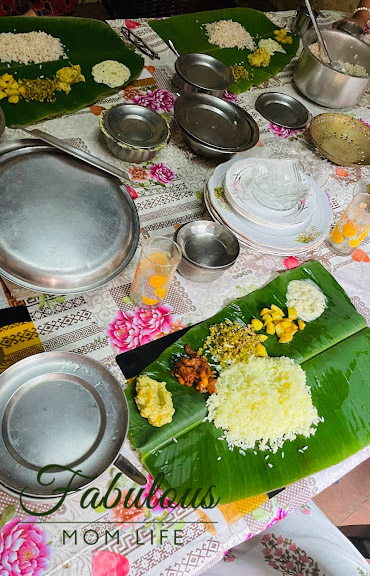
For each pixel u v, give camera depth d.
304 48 1.60
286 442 0.89
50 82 1.32
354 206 1.24
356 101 1.66
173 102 1.46
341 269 1.25
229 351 0.96
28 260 0.88
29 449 0.72
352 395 0.99
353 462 0.93
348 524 1.63
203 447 0.84
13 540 0.69
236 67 1.66
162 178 1.26
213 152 1.26
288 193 1.20
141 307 1.00
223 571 1.06
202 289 1.08
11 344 0.87
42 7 1.95
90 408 0.78
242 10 1.89
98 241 0.95
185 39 1.68
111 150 1.22
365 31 2.10
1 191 0.93
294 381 0.93
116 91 1.41
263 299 1.09
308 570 1.09
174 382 0.90
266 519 0.81
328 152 1.45
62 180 1.00
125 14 2.25
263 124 1.54
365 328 1.11
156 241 1.00
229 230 1.09
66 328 0.92
